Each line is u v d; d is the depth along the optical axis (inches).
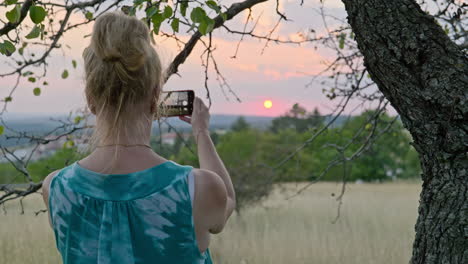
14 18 91.4
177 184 47.4
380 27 84.0
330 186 904.3
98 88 48.1
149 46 48.8
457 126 80.2
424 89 81.7
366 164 1093.8
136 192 47.0
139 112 49.1
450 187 81.4
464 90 79.5
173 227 46.6
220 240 341.7
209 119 57.1
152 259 46.1
